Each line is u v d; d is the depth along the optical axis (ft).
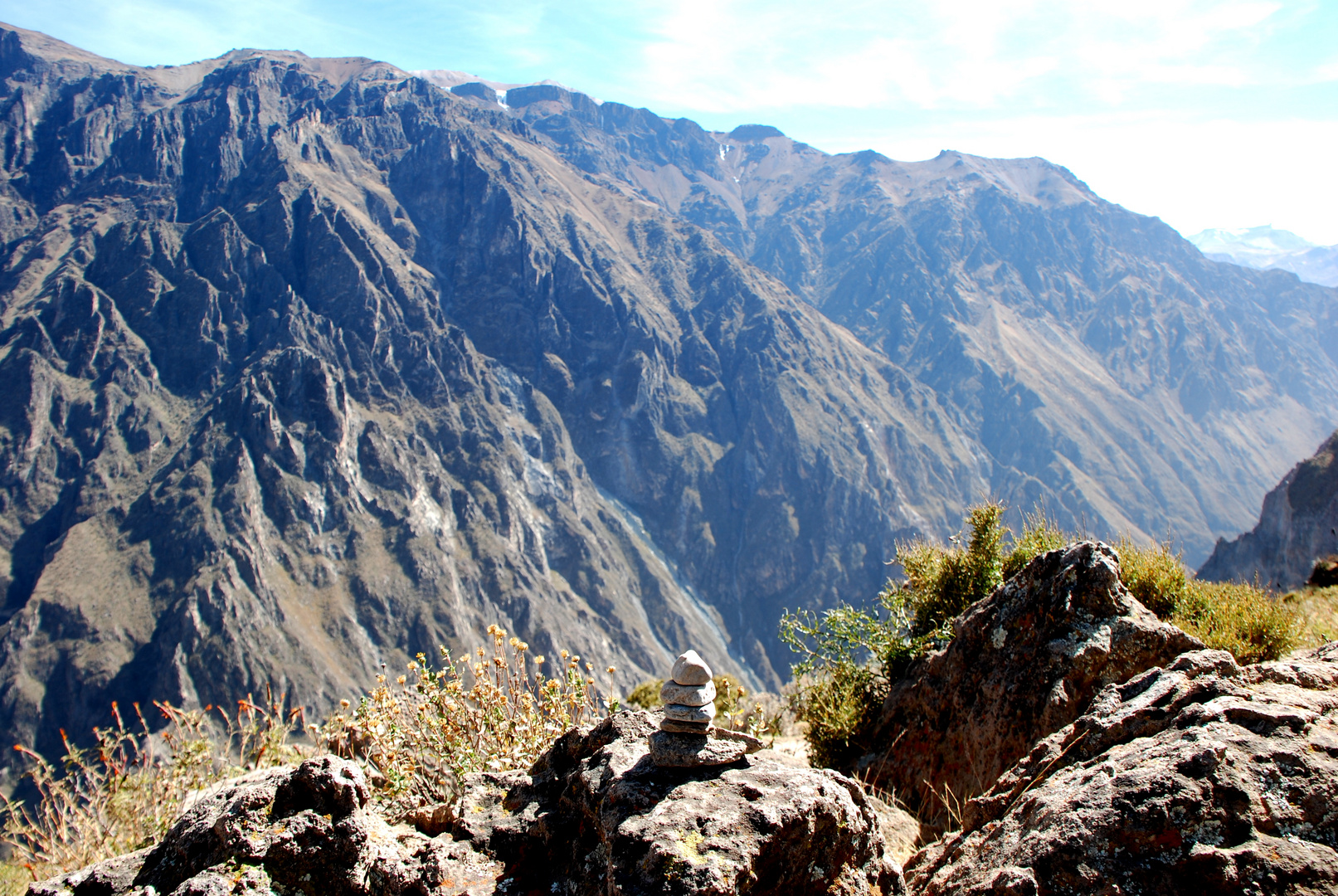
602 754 14.38
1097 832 11.85
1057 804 12.93
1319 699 13.50
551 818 13.99
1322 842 10.91
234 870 12.80
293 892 12.88
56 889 13.60
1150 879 11.23
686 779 12.98
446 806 15.71
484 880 13.38
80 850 20.53
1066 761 14.85
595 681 22.12
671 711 13.30
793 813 11.99
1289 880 10.45
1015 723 19.80
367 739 21.56
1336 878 10.37
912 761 22.43
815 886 12.20
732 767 13.42
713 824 11.72
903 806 21.29
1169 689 14.80
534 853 13.89
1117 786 12.23
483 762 19.19
